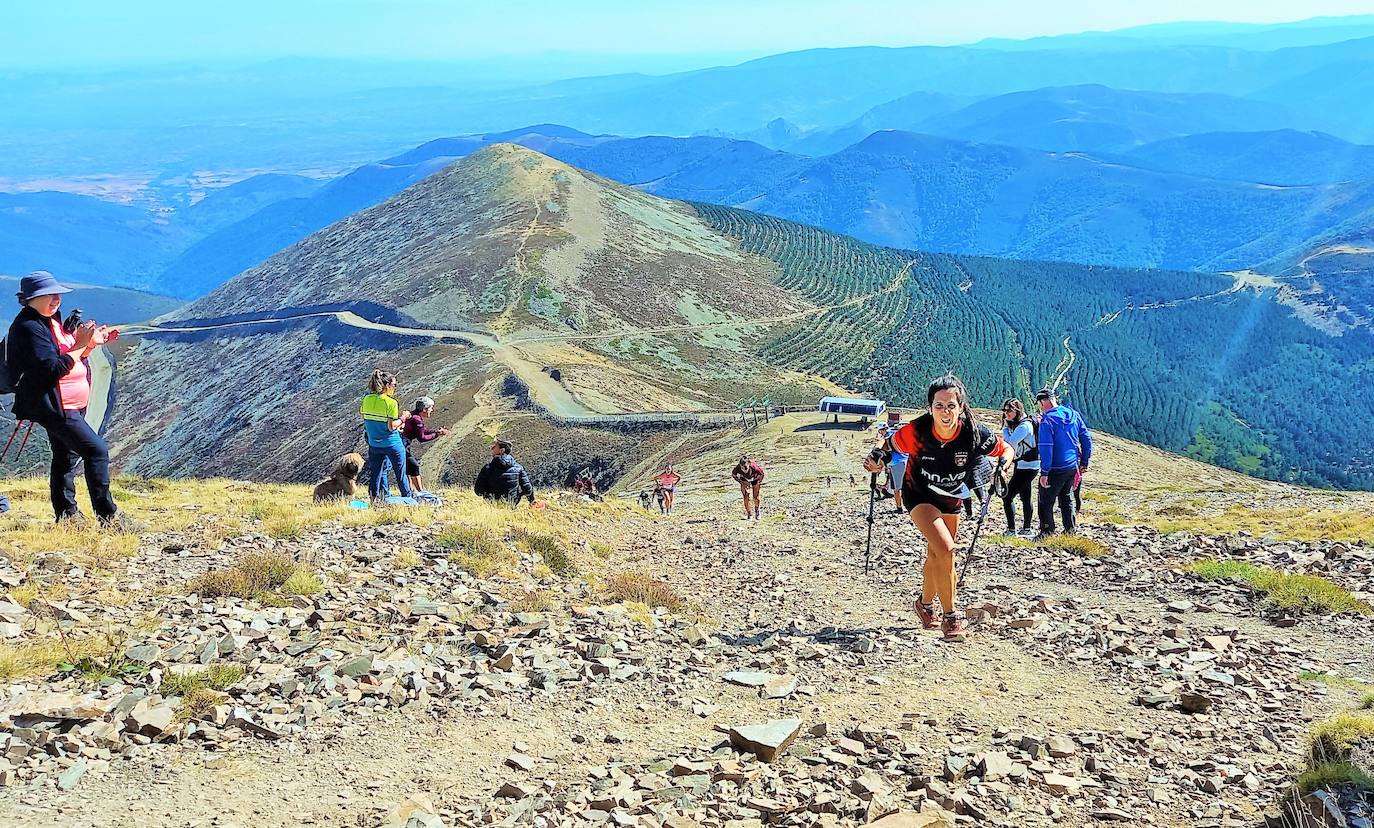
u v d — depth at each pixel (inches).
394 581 438.9
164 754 231.6
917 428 363.9
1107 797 235.3
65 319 459.2
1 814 194.5
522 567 518.6
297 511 617.9
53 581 373.4
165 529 514.0
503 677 309.7
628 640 376.2
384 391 692.7
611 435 6387.8
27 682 267.9
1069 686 337.4
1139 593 516.4
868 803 223.5
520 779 236.7
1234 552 602.5
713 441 5049.2
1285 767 253.0
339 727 257.9
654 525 925.2
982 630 424.5
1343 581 511.2
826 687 329.7
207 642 312.0
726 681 330.6
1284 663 364.5
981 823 218.8
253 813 207.2
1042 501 700.7
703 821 214.2
